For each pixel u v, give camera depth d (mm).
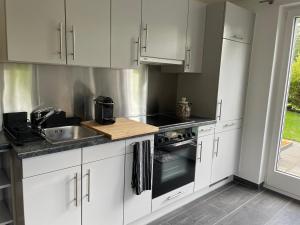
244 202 2703
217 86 2623
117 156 1827
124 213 1958
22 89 1884
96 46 1848
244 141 3098
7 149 1509
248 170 3088
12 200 1672
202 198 2758
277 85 2873
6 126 1778
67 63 1722
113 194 1852
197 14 2553
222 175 2957
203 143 2584
